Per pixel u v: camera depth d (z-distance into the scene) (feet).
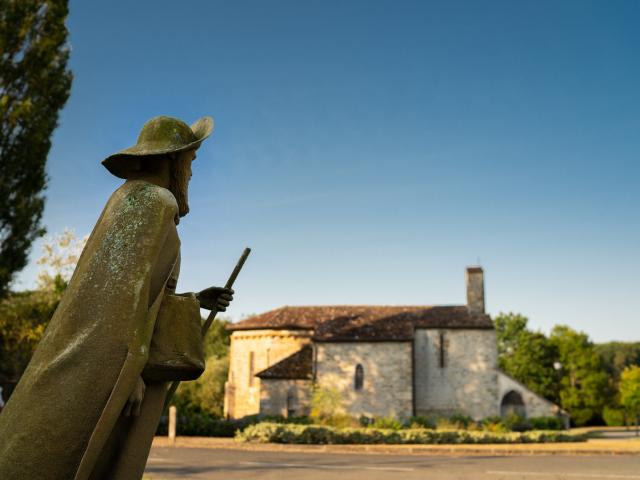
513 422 106.63
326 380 113.09
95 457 7.82
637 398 137.49
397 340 113.29
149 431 9.39
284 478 37.93
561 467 47.26
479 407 116.47
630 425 185.26
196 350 9.50
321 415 100.27
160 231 8.87
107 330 8.16
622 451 66.64
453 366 119.14
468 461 53.16
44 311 74.49
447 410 117.08
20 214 57.31
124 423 9.25
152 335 9.18
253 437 75.77
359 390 112.16
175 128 10.05
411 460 53.72
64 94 61.93
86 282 8.48
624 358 272.31
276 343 124.57
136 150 9.60
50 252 81.35
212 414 132.46
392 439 78.95
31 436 7.73
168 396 10.39
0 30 58.34
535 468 46.21
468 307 127.13
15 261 57.77
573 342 196.65
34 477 7.63
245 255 11.96
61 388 7.94
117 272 8.44
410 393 110.93
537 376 198.18
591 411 189.98
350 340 114.42
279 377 113.70
